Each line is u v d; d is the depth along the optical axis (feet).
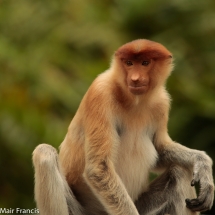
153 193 32.86
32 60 53.31
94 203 32.45
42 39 55.72
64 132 48.70
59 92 51.19
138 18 59.06
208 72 56.34
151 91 31.04
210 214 48.52
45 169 29.66
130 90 30.09
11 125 48.93
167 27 59.36
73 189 32.30
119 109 30.91
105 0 60.39
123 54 30.45
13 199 49.73
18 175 50.06
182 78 54.75
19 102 50.85
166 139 33.06
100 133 30.27
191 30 58.23
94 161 30.14
